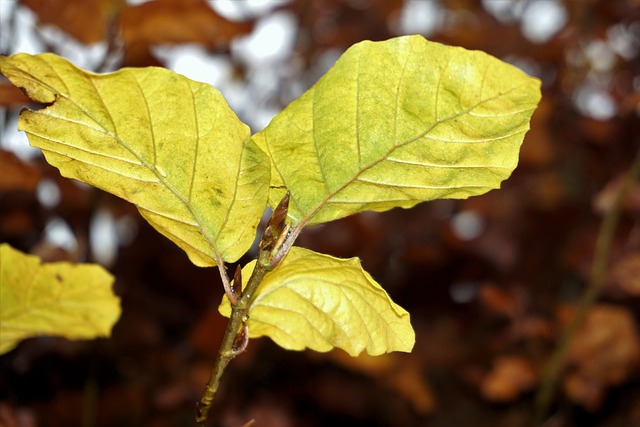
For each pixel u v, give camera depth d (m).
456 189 0.37
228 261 0.37
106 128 0.35
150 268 0.84
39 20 0.58
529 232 1.02
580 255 0.87
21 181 0.55
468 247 0.97
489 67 0.35
